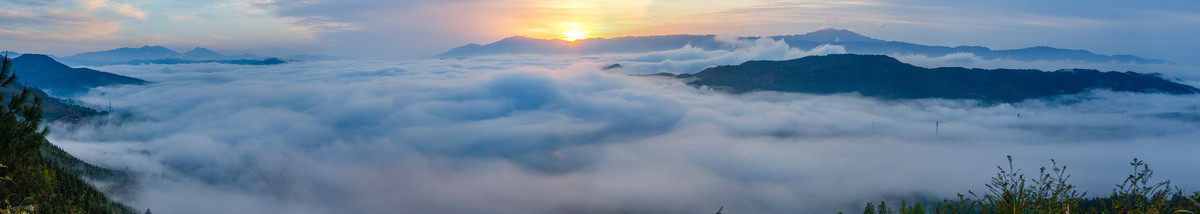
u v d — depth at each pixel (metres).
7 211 19.95
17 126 19.20
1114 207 9.03
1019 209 8.85
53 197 45.88
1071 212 8.89
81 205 62.66
